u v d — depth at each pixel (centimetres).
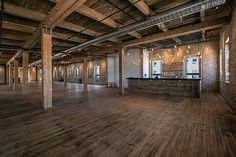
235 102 389
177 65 945
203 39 796
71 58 1305
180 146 216
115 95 749
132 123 320
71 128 292
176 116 370
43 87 466
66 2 308
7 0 350
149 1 385
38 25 494
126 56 1131
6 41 707
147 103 540
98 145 221
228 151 202
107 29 597
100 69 1486
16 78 1113
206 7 323
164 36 611
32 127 298
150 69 1067
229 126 297
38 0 353
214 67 809
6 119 352
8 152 202
